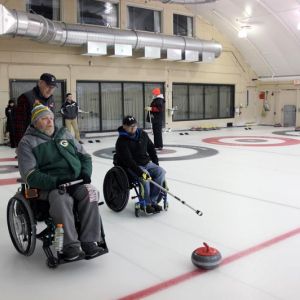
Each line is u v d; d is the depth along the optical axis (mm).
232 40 17172
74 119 10922
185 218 4336
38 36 10594
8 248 3533
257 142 11609
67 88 12914
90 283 2826
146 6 14461
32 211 3117
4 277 2943
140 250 3439
